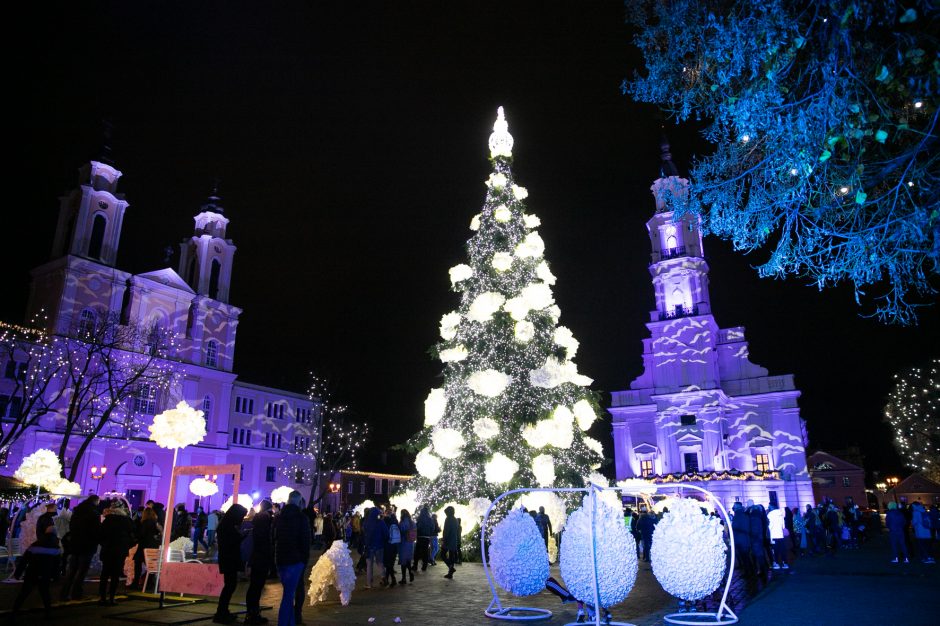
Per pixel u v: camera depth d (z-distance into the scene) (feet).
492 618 32.73
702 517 31.76
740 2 17.81
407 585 47.11
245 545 45.83
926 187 16.62
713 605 36.09
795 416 141.08
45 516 34.19
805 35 16.31
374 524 46.62
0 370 116.57
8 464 113.09
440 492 67.26
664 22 19.92
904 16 14.11
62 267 129.59
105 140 143.95
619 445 152.97
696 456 142.51
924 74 15.23
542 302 69.26
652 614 34.01
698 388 145.48
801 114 16.76
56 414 120.57
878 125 16.88
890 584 43.04
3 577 50.52
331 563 37.86
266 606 36.37
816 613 32.48
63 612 33.94
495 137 79.87
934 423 135.13
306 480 178.91
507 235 73.61
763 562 45.68
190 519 75.20
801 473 135.64
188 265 163.53
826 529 76.59
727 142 20.99
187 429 42.34
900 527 58.95
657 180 163.02
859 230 18.01
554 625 31.40
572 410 69.36
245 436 164.25
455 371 71.46
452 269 73.56
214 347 157.07
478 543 64.34
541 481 61.72
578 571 30.37
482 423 63.57
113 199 139.64
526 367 67.87
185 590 34.94
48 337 122.72
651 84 20.68
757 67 17.48
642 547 65.92
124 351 131.64
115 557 36.91
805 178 17.84
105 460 126.72
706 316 149.38
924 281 17.48
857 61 16.35
